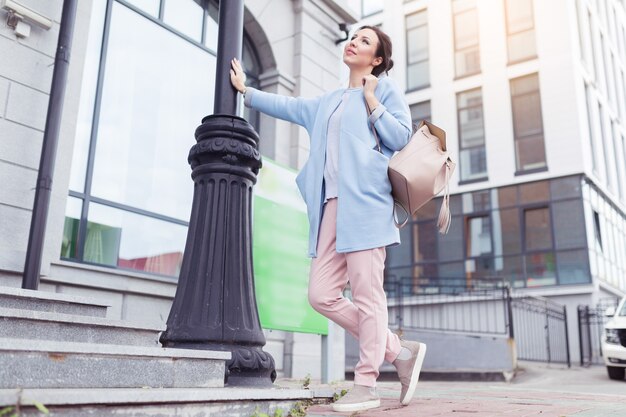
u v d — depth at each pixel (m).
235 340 3.04
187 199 6.27
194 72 6.65
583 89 17.02
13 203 4.54
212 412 2.38
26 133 4.72
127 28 5.96
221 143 3.26
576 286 14.83
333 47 8.45
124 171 5.69
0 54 4.66
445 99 18.52
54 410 1.86
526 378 10.09
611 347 9.05
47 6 5.02
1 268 4.28
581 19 18.19
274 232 5.21
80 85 5.13
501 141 17.11
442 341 12.04
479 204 17.02
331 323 5.73
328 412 2.67
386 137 2.76
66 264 4.77
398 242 2.78
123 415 2.05
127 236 5.59
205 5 6.93
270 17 7.56
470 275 16.61
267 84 7.55
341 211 2.72
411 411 2.68
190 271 3.15
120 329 3.13
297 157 7.48
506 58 17.70
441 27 19.23
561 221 15.60
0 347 2.04
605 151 18.31
